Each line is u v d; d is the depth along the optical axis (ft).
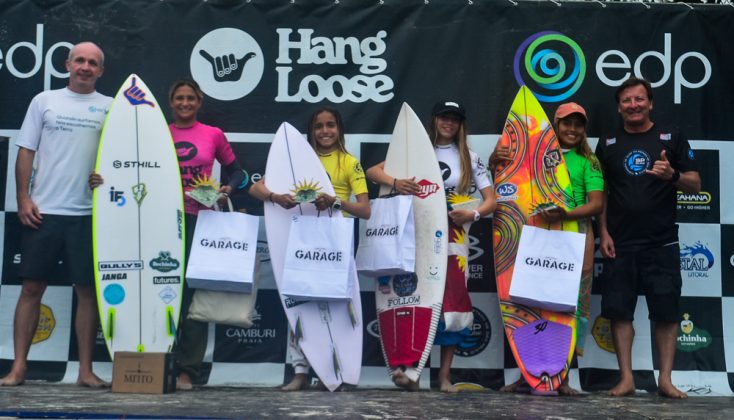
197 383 16.44
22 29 17.02
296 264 14.94
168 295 15.12
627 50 17.26
